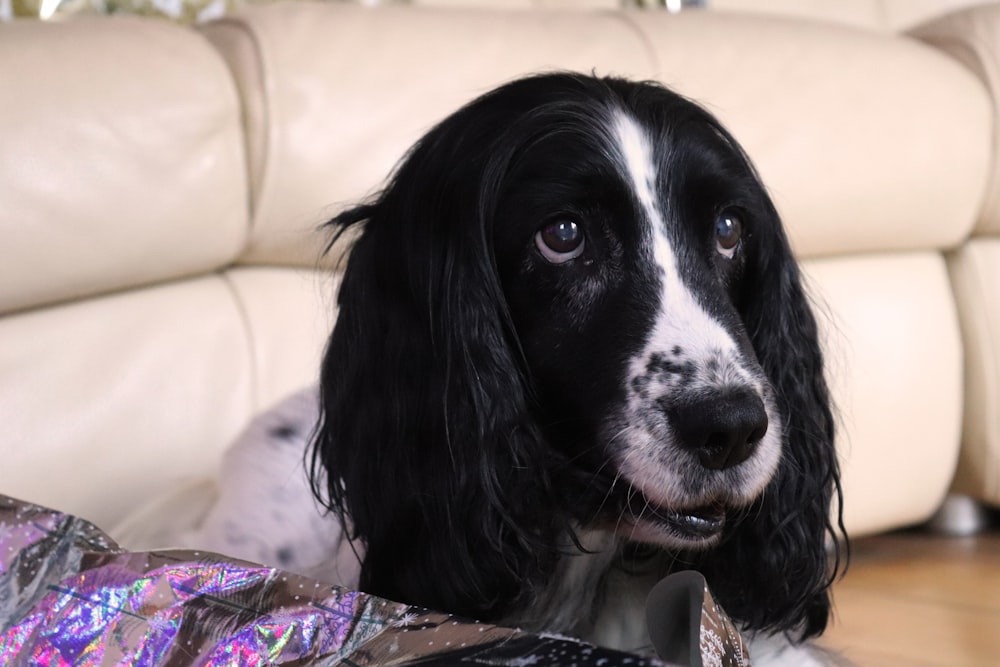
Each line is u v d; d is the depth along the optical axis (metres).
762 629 1.16
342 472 1.14
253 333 1.61
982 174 2.18
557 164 1.03
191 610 0.71
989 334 2.21
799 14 2.78
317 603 0.68
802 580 1.17
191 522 1.45
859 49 2.10
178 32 1.56
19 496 1.37
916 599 1.85
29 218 1.37
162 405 1.51
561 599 1.12
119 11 1.91
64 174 1.39
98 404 1.45
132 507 1.47
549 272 1.03
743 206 1.12
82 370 1.45
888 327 2.09
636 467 0.96
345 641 0.66
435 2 2.29
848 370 1.86
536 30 1.83
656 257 1.02
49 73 1.40
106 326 1.49
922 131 2.08
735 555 1.14
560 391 1.03
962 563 2.07
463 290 1.06
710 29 2.00
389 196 1.16
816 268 2.04
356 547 1.23
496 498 1.03
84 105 1.41
